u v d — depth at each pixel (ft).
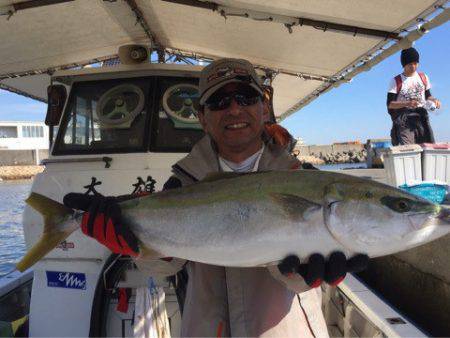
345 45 7.10
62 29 7.39
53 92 6.10
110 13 7.07
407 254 5.46
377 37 6.30
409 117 8.59
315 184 2.85
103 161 5.33
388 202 2.74
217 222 2.95
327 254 2.76
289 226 2.78
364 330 4.26
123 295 4.59
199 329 3.20
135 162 5.44
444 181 7.04
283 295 3.19
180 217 3.06
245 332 3.09
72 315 4.69
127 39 8.67
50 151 5.95
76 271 4.69
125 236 3.04
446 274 4.62
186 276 4.34
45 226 3.28
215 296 3.28
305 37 7.07
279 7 5.82
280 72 9.36
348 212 2.74
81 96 6.12
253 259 2.86
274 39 7.44
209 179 3.09
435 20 5.61
